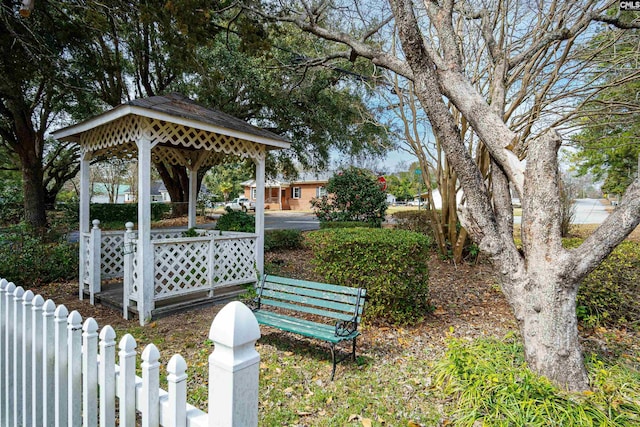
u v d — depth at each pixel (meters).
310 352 3.60
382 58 4.55
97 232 5.25
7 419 1.91
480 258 7.50
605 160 12.86
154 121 4.48
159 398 1.28
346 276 4.36
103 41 9.45
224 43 10.72
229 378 1.07
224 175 38.22
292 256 8.89
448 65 3.31
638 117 5.67
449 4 3.43
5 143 12.50
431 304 5.11
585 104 5.37
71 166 15.41
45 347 1.61
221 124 4.96
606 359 3.21
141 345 3.71
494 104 3.81
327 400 2.72
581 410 2.19
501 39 5.36
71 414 1.50
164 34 7.42
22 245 6.03
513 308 2.89
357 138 13.86
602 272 4.18
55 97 10.88
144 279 4.39
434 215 7.64
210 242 5.14
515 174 2.86
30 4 4.74
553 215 2.66
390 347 3.72
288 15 6.01
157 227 14.02
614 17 4.42
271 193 36.28
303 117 12.99
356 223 9.89
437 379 2.86
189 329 4.18
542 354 2.66
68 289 5.88
